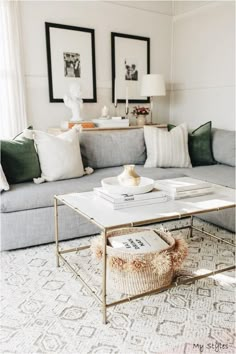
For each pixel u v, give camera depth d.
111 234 1.70
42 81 3.43
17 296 1.57
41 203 2.09
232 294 1.58
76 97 3.42
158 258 1.43
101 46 3.73
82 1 3.51
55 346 1.24
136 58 3.98
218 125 3.66
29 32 3.28
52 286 1.66
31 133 2.41
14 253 2.04
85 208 1.56
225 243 2.16
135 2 3.85
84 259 1.95
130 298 1.40
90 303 1.52
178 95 4.21
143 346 1.24
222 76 3.53
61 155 2.38
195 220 2.61
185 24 3.96
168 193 1.75
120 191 1.63
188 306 1.49
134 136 2.99
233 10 3.31
